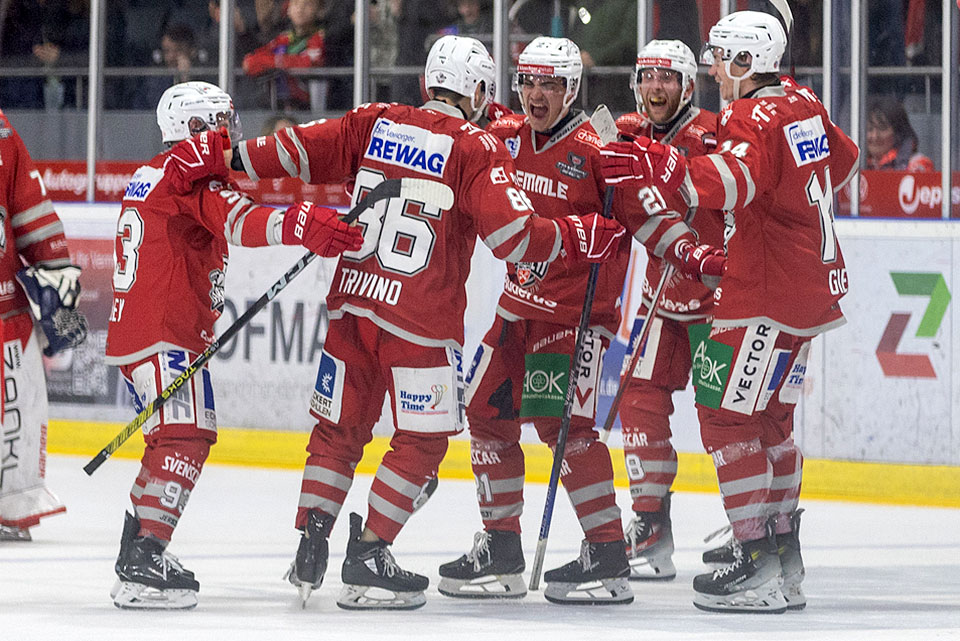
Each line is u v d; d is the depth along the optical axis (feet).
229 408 101.19
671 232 56.08
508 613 53.67
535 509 83.87
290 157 53.83
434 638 47.57
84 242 103.81
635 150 51.21
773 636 48.91
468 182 53.01
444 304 53.01
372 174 53.67
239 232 52.39
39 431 73.67
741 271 54.75
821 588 61.00
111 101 108.99
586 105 100.48
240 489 89.92
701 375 55.83
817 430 90.22
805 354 56.59
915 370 87.86
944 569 66.08
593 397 57.16
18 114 112.47
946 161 94.53
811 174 54.65
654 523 64.69
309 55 105.29
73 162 111.24
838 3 95.96
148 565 52.75
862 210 96.84
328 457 53.67
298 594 56.03
